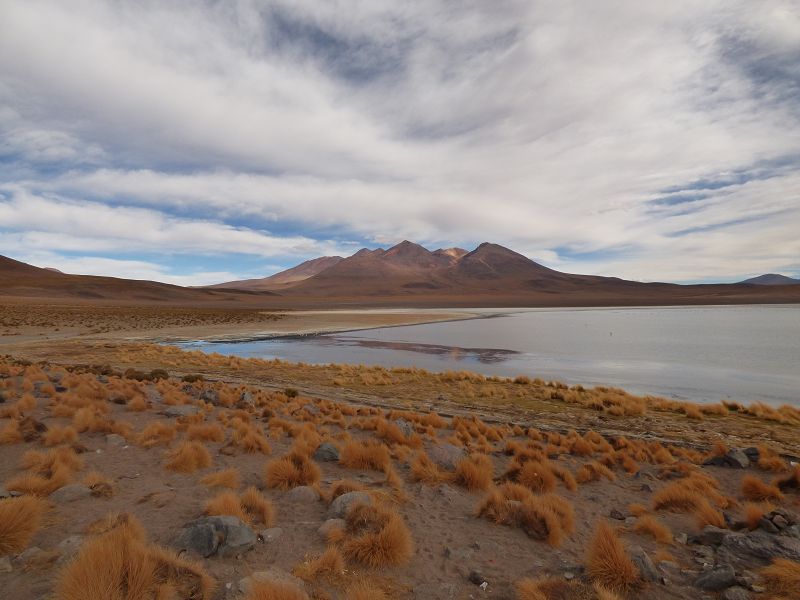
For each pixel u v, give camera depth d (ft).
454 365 109.09
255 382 77.00
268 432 36.94
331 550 15.17
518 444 36.47
